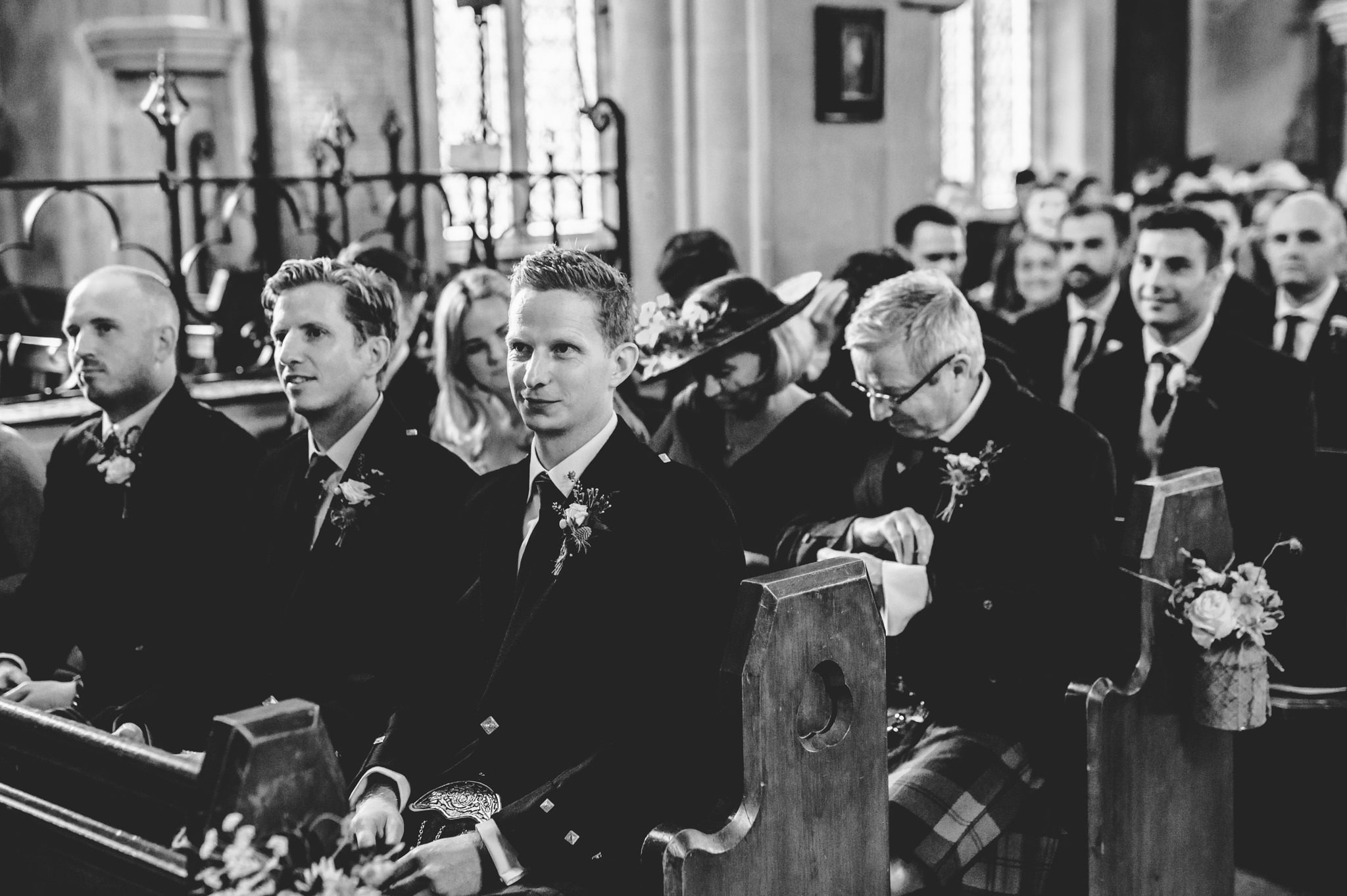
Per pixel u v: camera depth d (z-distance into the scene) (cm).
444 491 333
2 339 805
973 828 318
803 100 930
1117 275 632
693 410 447
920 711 349
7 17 1128
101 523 382
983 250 1248
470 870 256
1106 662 343
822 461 420
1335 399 614
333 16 1132
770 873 265
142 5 1050
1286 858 436
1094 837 326
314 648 326
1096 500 344
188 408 391
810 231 941
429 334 694
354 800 279
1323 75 1784
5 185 604
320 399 330
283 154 1123
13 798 261
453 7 1220
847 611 278
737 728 261
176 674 359
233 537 354
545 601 272
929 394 348
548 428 272
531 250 1227
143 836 238
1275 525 447
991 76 1650
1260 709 344
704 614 268
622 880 262
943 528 348
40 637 390
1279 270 645
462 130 1233
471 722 290
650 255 910
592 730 269
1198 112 1773
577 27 1284
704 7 896
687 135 908
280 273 336
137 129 1072
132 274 388
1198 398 471
